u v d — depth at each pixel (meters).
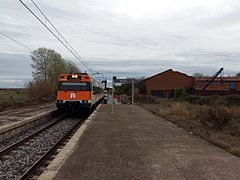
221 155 8.38
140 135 11.85
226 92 67.75
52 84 44.78
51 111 22.75
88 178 6.14
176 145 9.80
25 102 32.12
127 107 30.42
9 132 13.69
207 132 12.80
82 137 11.20
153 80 72.50
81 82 22.70
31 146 11.52
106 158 7.87
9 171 7.93
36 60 63.31
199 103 36.28
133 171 6.69
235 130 14.01
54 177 6.19
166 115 20.48
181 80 72.44
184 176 6.36
